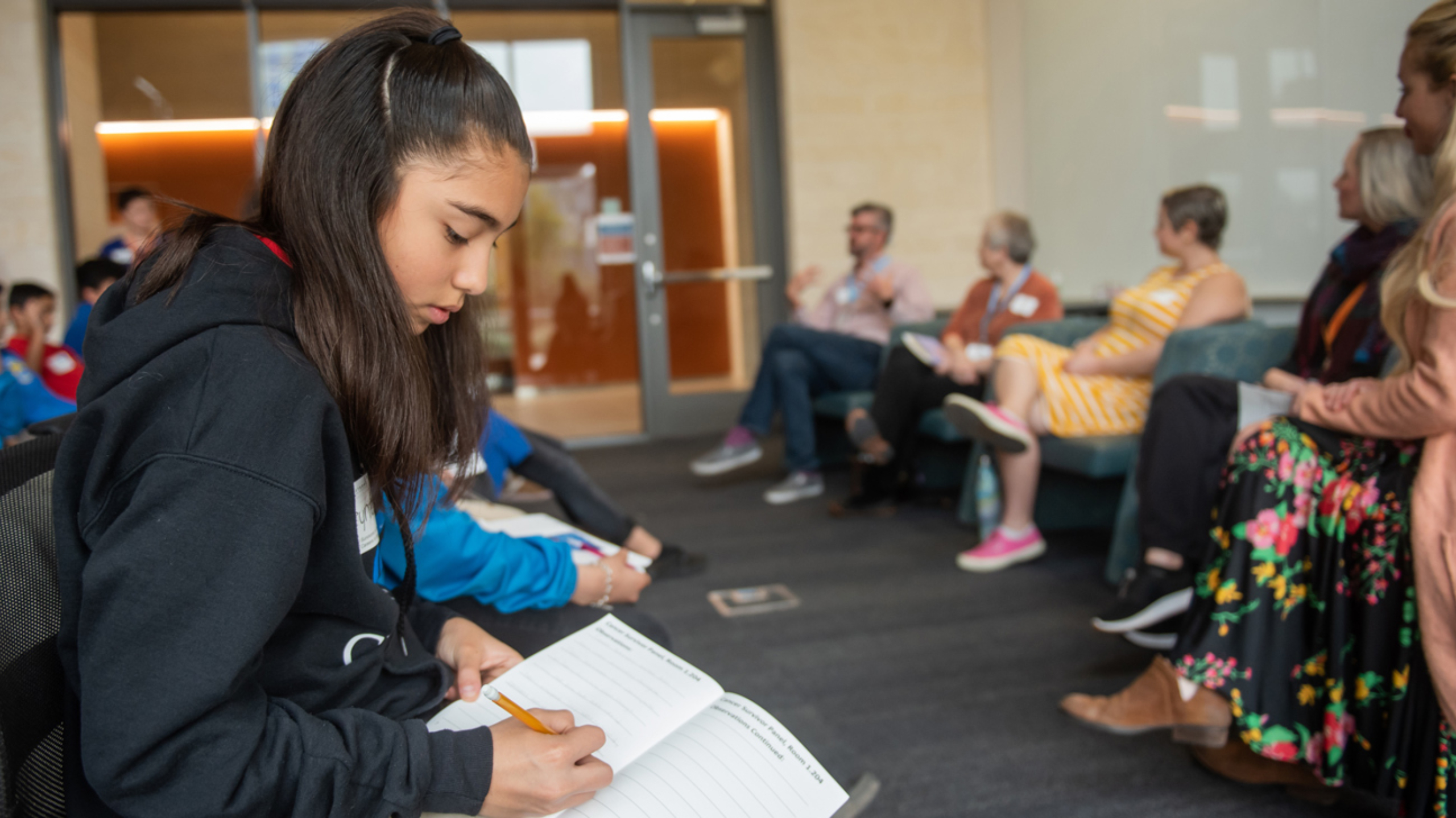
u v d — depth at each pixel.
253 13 5.02
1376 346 1.83
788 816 0.69
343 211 0.62
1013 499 2.81
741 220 5.60
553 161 5.63
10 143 4.64
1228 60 3.57
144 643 0.53
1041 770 1.59
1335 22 3.06
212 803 0.54
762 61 5.53
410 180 0.62
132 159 5.24
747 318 5.65
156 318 0.59
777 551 3.06
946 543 3.07
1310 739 1.40
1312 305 2.07
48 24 4.73
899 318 4.23
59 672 0.67
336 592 0.67
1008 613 2.39
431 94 0.62
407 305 0.66
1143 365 2.67
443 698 0.81
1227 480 1.51
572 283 5.96
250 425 0.57
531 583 1.07
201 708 0.54
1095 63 4.50
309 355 0.63
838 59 5.42
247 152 5.29
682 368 5.63
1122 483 3.17
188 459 0.55
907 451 3.53
